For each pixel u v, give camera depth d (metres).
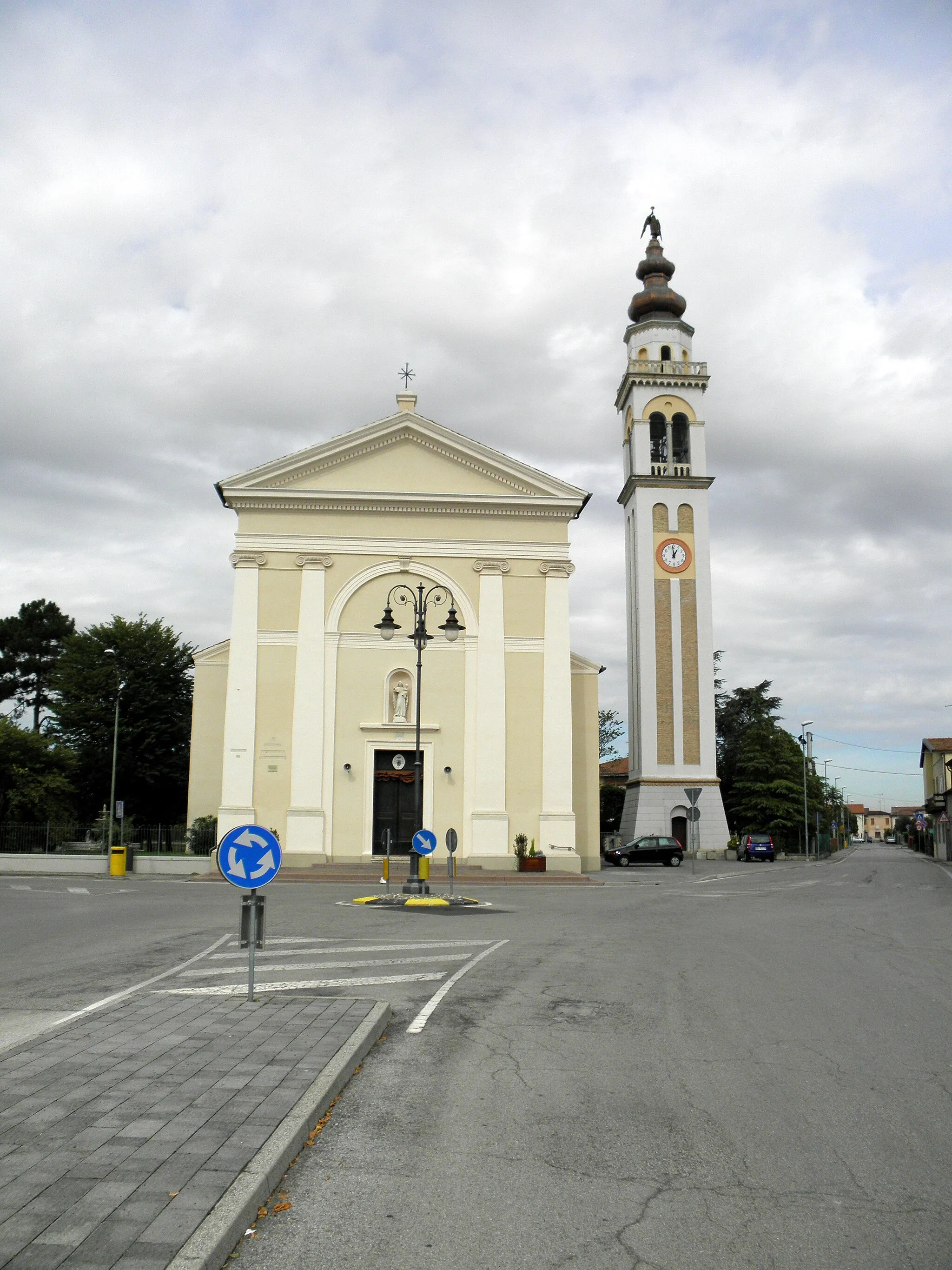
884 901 25.66
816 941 15.83
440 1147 5.67
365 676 35.66
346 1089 6.85
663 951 14.25
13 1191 4.61
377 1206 4.82
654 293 65.88
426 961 12.99
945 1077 7.29
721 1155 5.61
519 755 35.62
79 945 14.30
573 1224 4.64
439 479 36.78
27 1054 7.27
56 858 35.06
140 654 55.47
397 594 36.09
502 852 34.75
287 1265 4.20
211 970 12.02
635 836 57.62
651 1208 4.85
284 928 16.92
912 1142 5.84
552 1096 6.73
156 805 56.34
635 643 61.59
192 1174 4.85
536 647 36.25
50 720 56.31
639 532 60.50
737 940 15.76
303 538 36.09
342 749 35.12
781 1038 8.51
